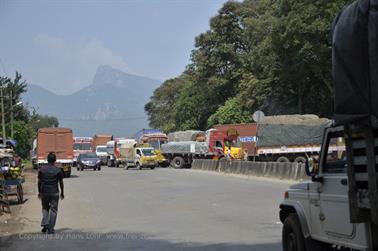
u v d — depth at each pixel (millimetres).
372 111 5672
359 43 5801
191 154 51719
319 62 43625
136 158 51750
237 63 68500
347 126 6258
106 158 68250
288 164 28516
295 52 44594
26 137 82688
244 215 15414
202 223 14242
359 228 6434
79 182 32688
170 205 18859
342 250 7180
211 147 48531
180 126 82938
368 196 5945
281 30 43562
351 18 5918
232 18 68125
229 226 13453
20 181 21172
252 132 47312
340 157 7125
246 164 34312
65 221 15945
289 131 40125
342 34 6031
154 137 61344
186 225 14023
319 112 54469
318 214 7473
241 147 47188
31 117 112188
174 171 43750
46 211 13719
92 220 15930
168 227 13820
